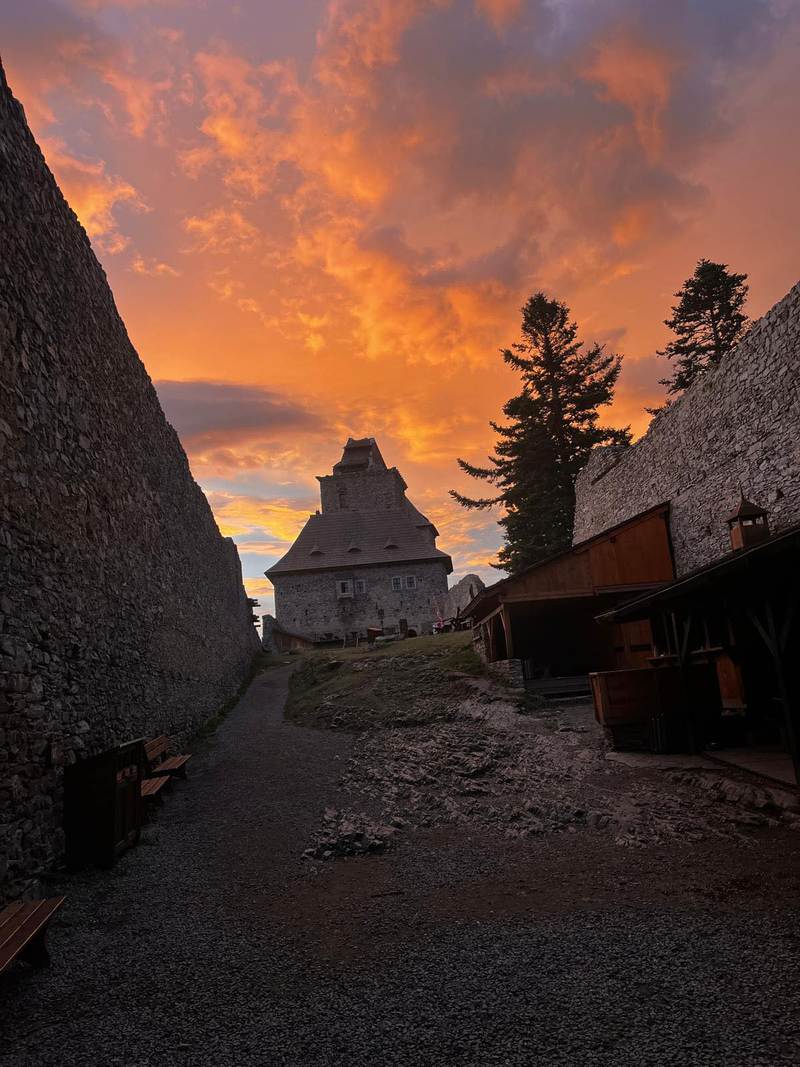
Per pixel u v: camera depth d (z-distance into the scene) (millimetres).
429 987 4070
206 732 16438
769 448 15266
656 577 19344
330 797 9586
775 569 7453
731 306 36094
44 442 8141
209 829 8398
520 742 12055
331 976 4332
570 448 32781
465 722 14805
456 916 5238
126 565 11492
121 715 10438
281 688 23719
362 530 50406
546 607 22016
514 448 33781
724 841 6555
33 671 7074
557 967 4199
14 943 4180
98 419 10531
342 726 15625
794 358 14336
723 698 13062
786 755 9438
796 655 9766
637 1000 3723
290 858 7121
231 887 6309
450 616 43219
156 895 6156
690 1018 3494
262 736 15430
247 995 4145
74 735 8062
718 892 5262
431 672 19547
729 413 16797
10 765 6230
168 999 4148
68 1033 3785
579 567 19141
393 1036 3547
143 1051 3555
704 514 18062
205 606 19312
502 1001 3830
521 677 16828
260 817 8812
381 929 5094
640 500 22266
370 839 7324
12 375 7336
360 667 22031
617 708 11023
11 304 7465
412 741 13148
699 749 10383
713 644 13016
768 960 4047
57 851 6906
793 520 14414
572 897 5441
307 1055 3428
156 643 13141
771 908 4844
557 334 35406
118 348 12094
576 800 8328
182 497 17156
